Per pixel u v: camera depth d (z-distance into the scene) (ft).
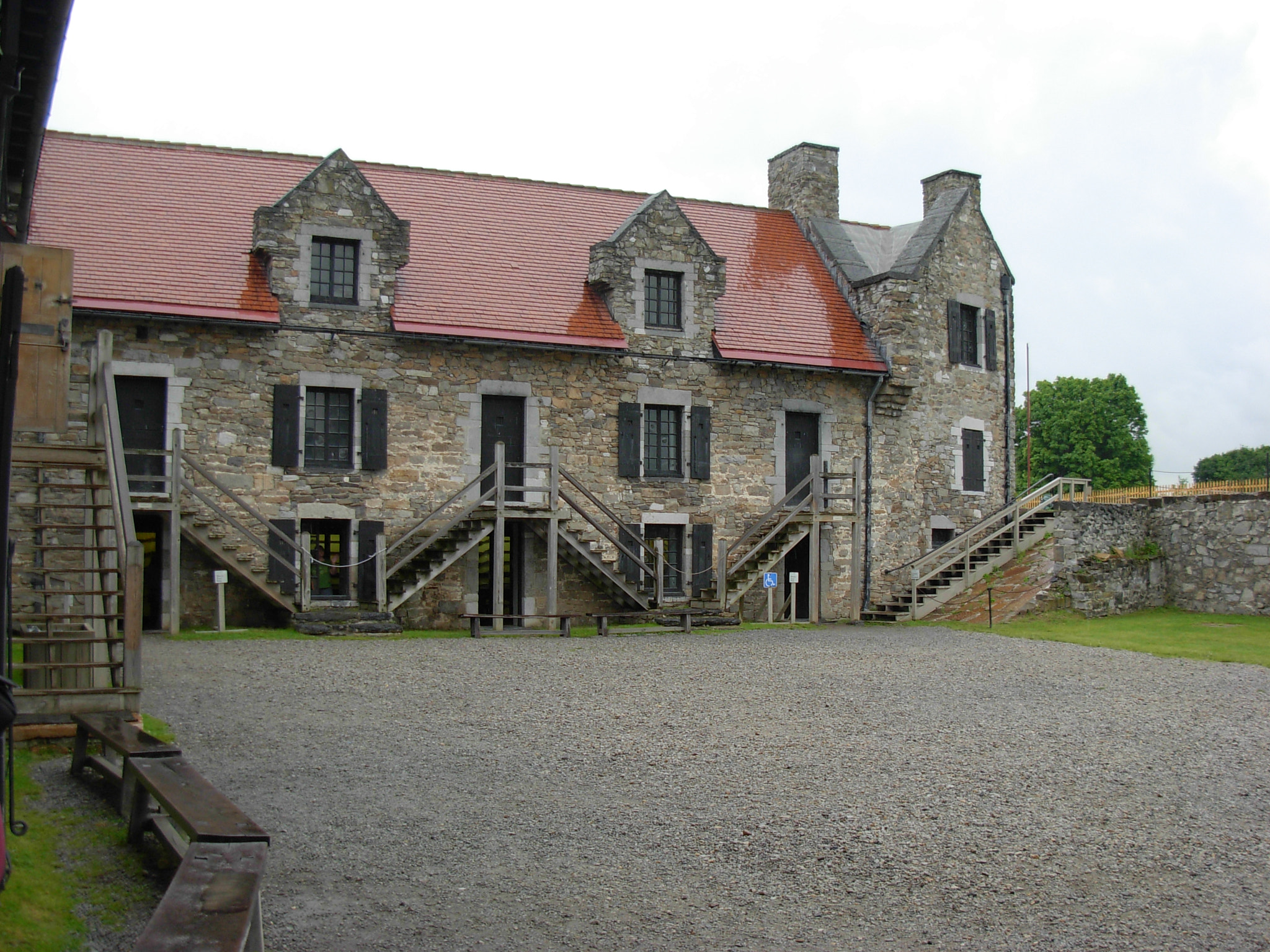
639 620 64.13
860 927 18.81
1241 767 30.07
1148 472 164.55
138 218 58.70
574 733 32.12
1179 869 21.97
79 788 23.99
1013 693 40.93
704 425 67.26
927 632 61.26
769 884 20.62
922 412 74.84
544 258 67.82
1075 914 19.60
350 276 59.57
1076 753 31.30
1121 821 24.95
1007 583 70.28
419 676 40.83
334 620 54.08
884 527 72.79
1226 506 69.82
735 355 67.05
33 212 56.49
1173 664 48.85
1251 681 44.45
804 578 73.20
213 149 65.31
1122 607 68.85
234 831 15.92
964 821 24.63
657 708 36.29
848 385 72.08
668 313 67.46
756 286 73.92
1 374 17.67
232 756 27.86
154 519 55.42
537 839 22.62
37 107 34.12
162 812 21.57
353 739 30.19
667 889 20.22
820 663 47.73
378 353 59.52
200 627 54.70
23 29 29.25
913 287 72.79
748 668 45.96
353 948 17.22
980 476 78.48
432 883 20.10
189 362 55.47
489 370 62.03
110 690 26.53
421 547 56.39
